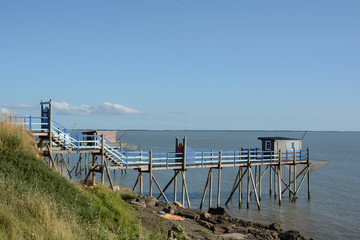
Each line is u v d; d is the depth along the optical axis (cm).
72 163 6362
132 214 1606
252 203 3441
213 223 2031
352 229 2495
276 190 4225
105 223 1277
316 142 18512
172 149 10500
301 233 2392
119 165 2638
